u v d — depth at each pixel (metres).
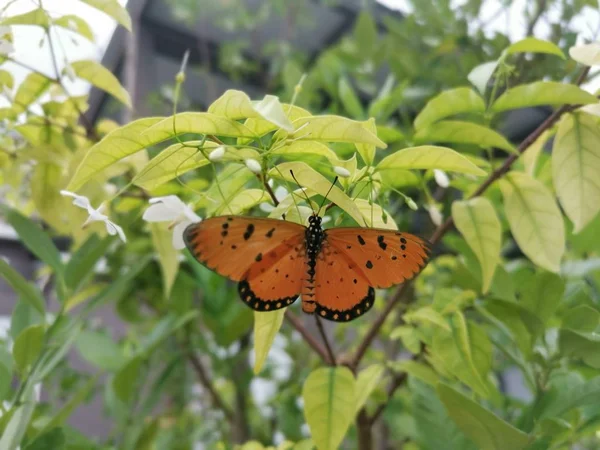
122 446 0.20
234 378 0.25
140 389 0.23
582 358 0.14
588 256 0.21
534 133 0.14
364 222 0.10
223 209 0.11
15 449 0.13
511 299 0.15
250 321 0.23
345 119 0.09
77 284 0.17
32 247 0.16
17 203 0.21
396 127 0.23
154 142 0.10
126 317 0.25
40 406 0.24
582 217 0.12
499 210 0.20
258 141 0.10
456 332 0.14
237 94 0.09
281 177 0.10
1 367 0.14
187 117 0.09
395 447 0.25
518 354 0.16
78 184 0.10
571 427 0.14
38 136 0.17
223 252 0.10
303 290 0.10
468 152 0.21
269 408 0.30
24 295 0.15
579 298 0.17
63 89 0.15
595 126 0.13
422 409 0.16
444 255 0.26
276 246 0.10
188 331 0.24
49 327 0.16
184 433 0.30
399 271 0.11
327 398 0.13
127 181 0.18
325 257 0.11
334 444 0.12
